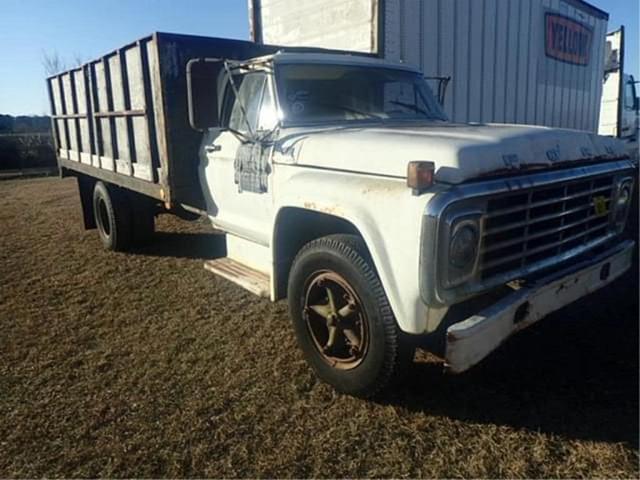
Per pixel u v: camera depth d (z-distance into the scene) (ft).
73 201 37.78
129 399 10.14
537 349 11.39
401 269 8.05
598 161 10.45
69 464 8.30
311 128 11.53
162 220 27.99
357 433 8.81
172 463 8.25
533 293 8.73
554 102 31.78
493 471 7.78
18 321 14.32
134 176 17.57
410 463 8.04
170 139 14.39
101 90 19.49
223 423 9.24
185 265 19.13
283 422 9.20
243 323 13.58
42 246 23.27
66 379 11.02
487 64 25.40
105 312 14.83
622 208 11.55
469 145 8.27
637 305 13.55
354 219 8.73
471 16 23.79
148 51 14.71
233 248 14.24
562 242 9.66
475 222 7.93
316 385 10.38
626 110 40.91
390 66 13.87
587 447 8.18
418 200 7.80
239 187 12.69
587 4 33.30
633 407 9.12
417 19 21.12
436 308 7.93
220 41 14.92
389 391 9.73
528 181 8.55
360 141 9.51
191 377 10.90
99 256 20.98
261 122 12.19
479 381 10.20
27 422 9.46
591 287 10.30
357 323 9.34
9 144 77.61
